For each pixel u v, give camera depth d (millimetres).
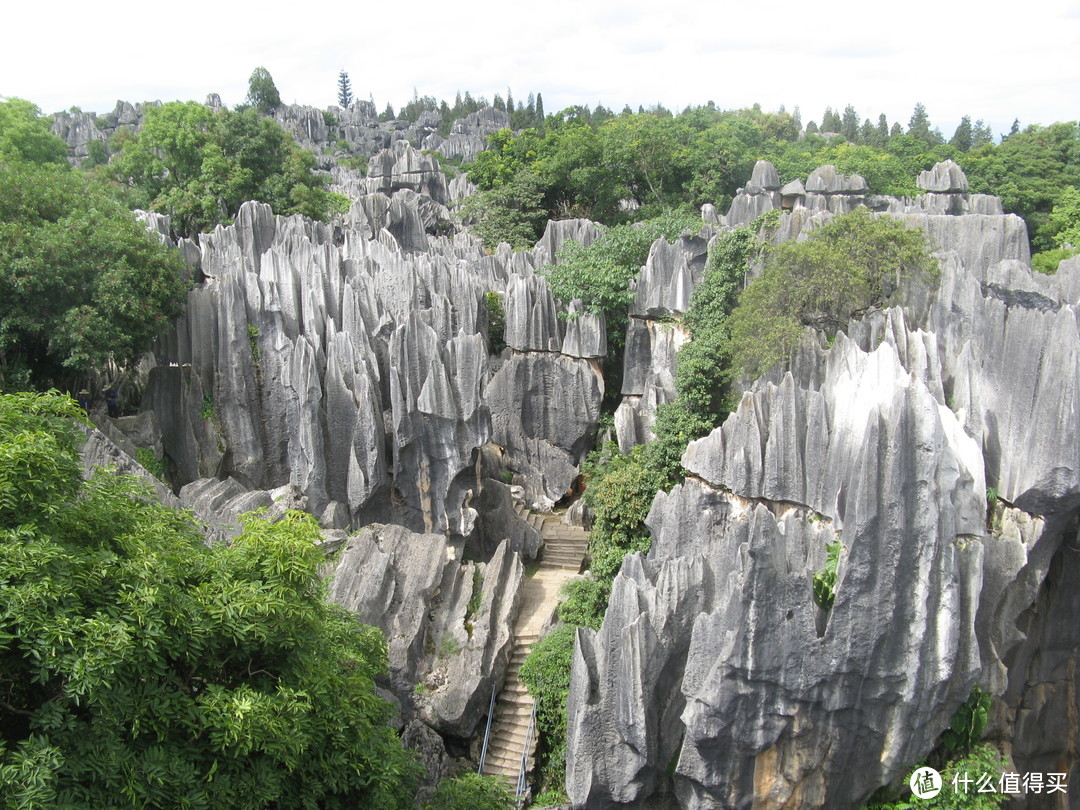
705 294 39875
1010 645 27422
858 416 25906
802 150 110625
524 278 45344
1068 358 25234
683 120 97438
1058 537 27766
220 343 37125
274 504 33625
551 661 30875
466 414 36750
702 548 31016
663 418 36312
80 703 13680
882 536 23234
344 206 84000
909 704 24094
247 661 16844
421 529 37219
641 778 25641
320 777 17000
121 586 14508
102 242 34844
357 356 36969
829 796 25391
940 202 63125
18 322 33156
